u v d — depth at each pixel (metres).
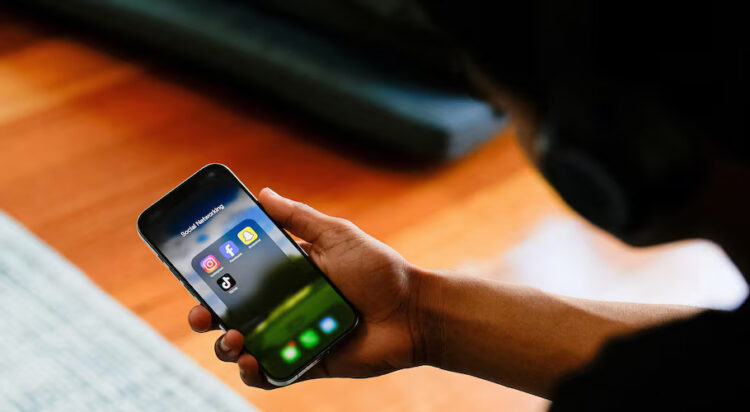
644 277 1.02
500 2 0.28
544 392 0.63
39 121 1.32
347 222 0.66
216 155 1.24
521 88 0.30
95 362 0.86
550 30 0.27
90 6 1.45
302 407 0.83
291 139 1.27
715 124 0.26
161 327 0.93
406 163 1.22
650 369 0.33
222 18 1.34
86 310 0.92
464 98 1.19
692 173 0.28
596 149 0.28
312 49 1.26
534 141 0.33
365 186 1.18
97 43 1.51
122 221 1.11
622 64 0.26
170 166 1.22
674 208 0.29
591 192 0.30
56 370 0.85
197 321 0.63
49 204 1.14
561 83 0.28
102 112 1.33
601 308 0.62
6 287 0.95
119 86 1.40
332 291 0.64
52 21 1.58
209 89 1.38
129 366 0.86
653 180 0.28
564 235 1.08
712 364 0.32
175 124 1.31
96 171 1.21
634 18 0.25
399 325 0.65
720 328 0.33
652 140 0.27
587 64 0.27
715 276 1.02
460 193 1.16
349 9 1.24
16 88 1.40
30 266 0.99
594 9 0.25
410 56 1.23
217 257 0.66
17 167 1.21
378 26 1.23
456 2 0.29
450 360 0.65
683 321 0.34
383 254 0.64
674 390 0.32
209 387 0.83
